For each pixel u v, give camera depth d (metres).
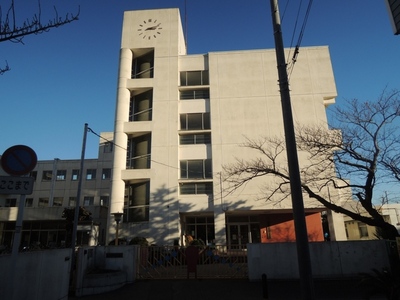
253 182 26.48
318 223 27.66
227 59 30.47
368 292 8.55
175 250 14.42
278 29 7.35
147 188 27.42
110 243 23.38
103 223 34.06
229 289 11.66
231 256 13.99
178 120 29.00
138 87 29.94
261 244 13.15
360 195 13.68
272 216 28.28
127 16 32.28
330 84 28.83
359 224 36.25
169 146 28.05
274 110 28.64
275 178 26.27
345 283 11.97
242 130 28.23
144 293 11.43
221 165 27.38
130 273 13.23
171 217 26.20
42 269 7.99
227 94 29.36
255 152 27.61
